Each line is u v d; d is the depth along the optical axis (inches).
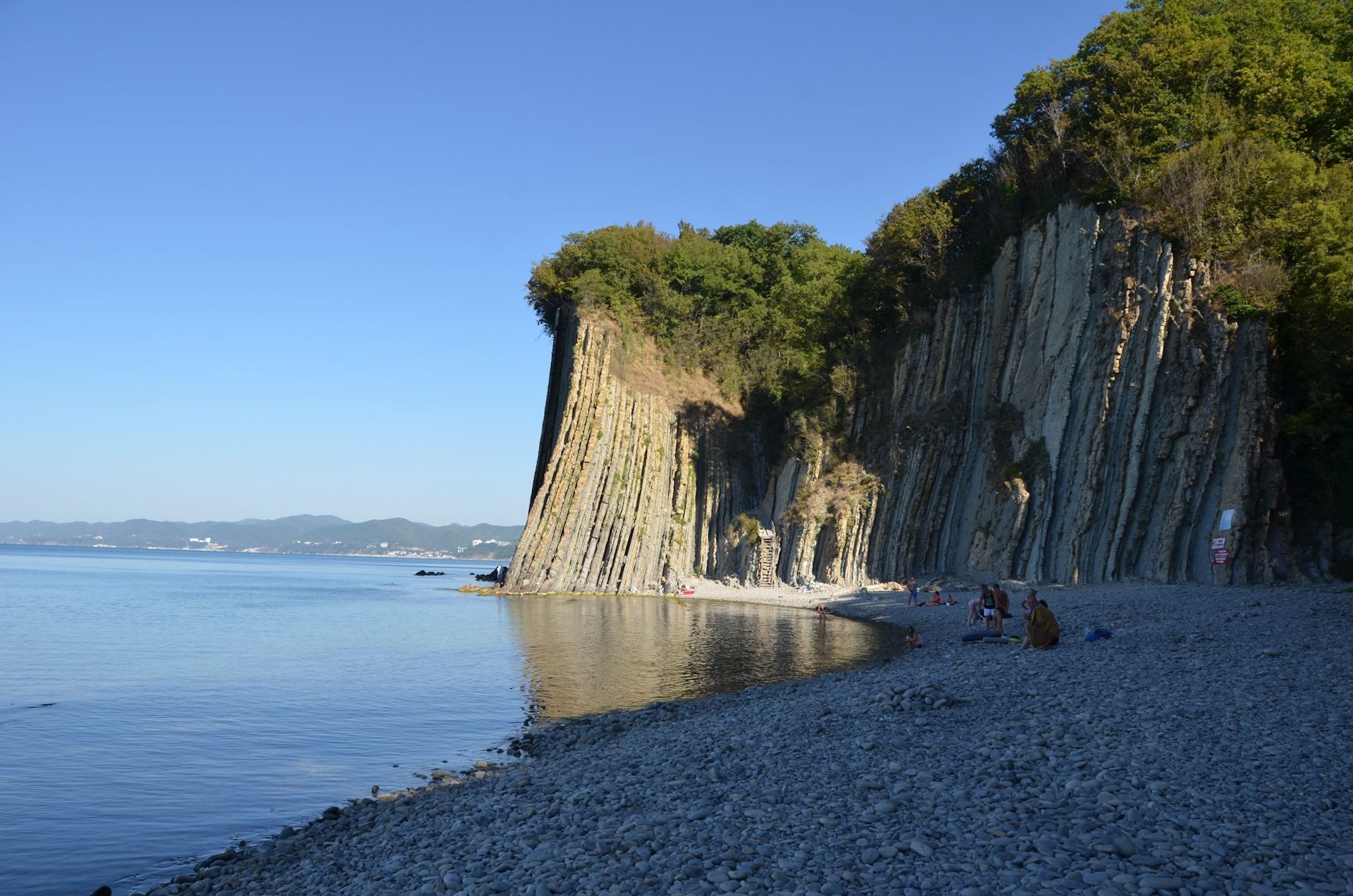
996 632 1107.9
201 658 1315.2
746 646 1350.9
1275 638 812.6
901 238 2586.1
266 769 674.2
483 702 933.8
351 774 655.8
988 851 339.9
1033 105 2172.7
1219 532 1455.5
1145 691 606.2
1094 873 307.6
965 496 2218.3
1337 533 1400.1
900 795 420.2
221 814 566.3
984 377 2256.4
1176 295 1630.2
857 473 2546.8
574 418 2876.5
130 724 837.8
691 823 413.7
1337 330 1475.1
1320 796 378.0
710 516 3016.7
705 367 3356.3
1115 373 1705.2
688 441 3080.7
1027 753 477.7
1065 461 1825.8
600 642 1440.7
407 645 1459.2
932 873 322.0
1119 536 1621.6
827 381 2824.8
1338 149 1675.7
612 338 3019.2
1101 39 2018.9
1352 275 1419.8
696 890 326.0
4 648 1453.0
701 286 3437.5
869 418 2645.2
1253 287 1530.5
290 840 500.4
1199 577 1477.6
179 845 507.5
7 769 674.8
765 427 3216.0
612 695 949.2
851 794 434.9
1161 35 1868.8
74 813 567.8
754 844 374.6
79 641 1561.3
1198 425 1534.2
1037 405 1971.0
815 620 1845.5
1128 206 1788.9
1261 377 1482.5
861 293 2908.5
